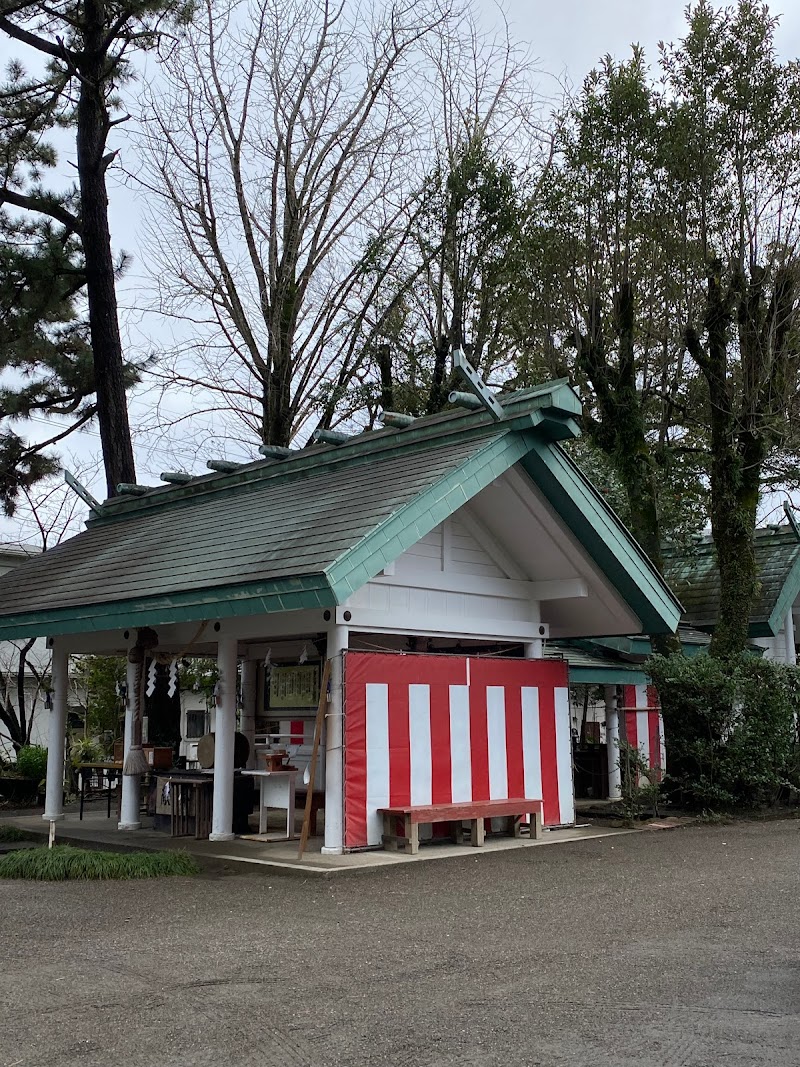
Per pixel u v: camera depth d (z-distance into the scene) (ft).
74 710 87.45
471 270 75.51
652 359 68.08
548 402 34.35
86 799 61.00
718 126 56.18
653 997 16.40
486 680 37.81
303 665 44.60
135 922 22.91
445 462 33.73
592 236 61.21
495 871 30.22
